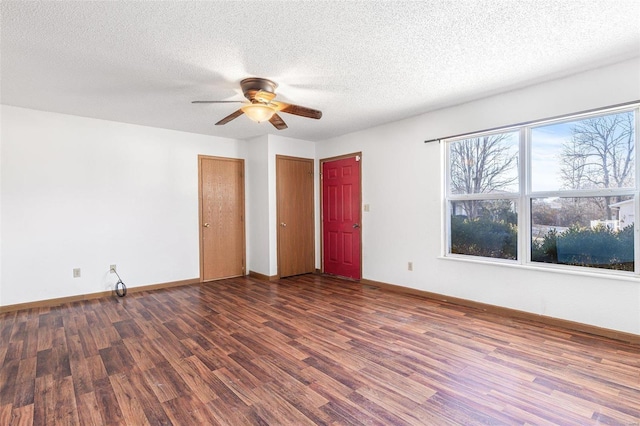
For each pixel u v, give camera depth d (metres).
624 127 2.72
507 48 2.38
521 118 3.18
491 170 3.54
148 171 4.55
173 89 3.11
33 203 3.76
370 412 1.81
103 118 4.12
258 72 2.74
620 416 1.74
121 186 4.34
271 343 2.72
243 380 2.14
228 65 2.60
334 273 5.41
